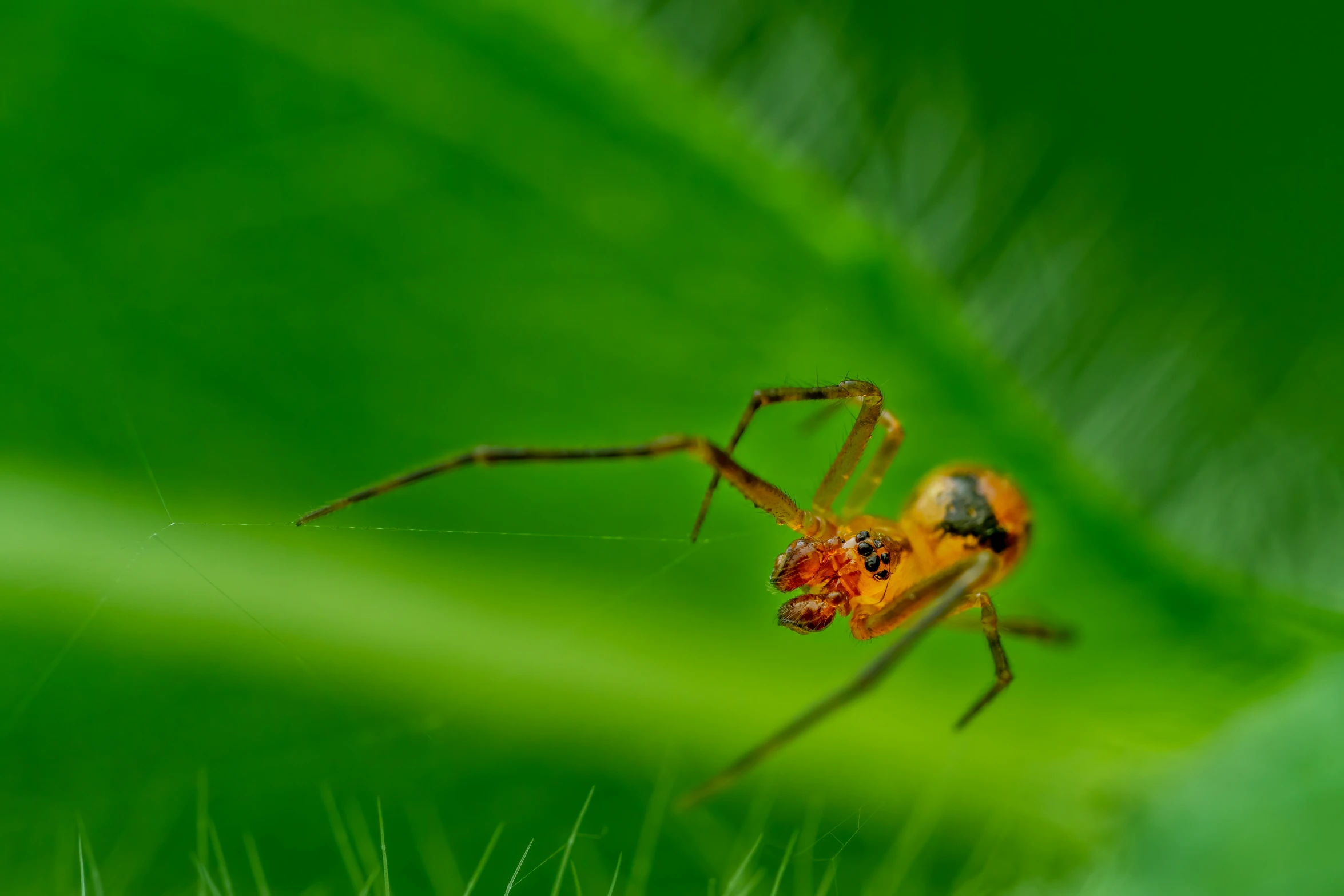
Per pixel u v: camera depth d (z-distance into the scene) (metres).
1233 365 0.06
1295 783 0.05
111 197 0.06
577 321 0.06
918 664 0.06
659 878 0.06
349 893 0.06
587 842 0.06
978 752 0.06
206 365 0.06
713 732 0.06
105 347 0.06
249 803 0.06
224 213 0.06
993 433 0.06
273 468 0.06
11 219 0.06
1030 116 0.06
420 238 0.06
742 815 0.06
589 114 0.06
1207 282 0.06
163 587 0.06
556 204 0.06
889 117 0.06
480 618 0.06
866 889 0.06
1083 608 0.06
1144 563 0.06
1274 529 0.06
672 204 0.06
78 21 0.06
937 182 0.06
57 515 0.06
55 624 0.06
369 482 0.06
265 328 0.06
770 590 0.06
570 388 0.06
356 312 0.06
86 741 0.06
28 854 0.05
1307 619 0.06
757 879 0.05
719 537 0.06
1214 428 0.06
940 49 0.06
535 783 0.06
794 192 0.06
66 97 0.06
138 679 0.06
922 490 0.06
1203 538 0.06
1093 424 0.06
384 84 0.06
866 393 0.06
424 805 0.06
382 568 0.06
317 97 0.06
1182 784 0.05
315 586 0.06
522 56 0.06
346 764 0.06
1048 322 0.06
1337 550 0.06
